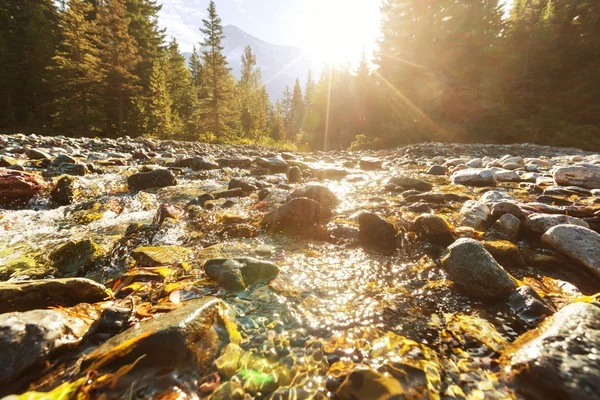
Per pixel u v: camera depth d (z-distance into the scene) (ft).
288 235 10.83
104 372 4.00
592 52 83.71
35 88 113.19
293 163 30.48
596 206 11.55
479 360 4.53
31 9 122.83
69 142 38.14
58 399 3.63
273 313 5.86
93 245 9.02
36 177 16.21
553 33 87.92
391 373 4.23
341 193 17.48
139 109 99.19
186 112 143.54
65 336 4.58
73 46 96.89
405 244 9.79
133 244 9.93
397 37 101.91
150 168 23.85
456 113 86.58
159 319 4.75
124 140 49.06
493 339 5.02
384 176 24.66
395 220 11.87
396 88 100.27
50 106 113.80
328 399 3.90
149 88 110.52
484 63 92.94
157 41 142.61
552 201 13.65
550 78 86.28
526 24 92.89
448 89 86.69
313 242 10.15
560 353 3.92
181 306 5.65
